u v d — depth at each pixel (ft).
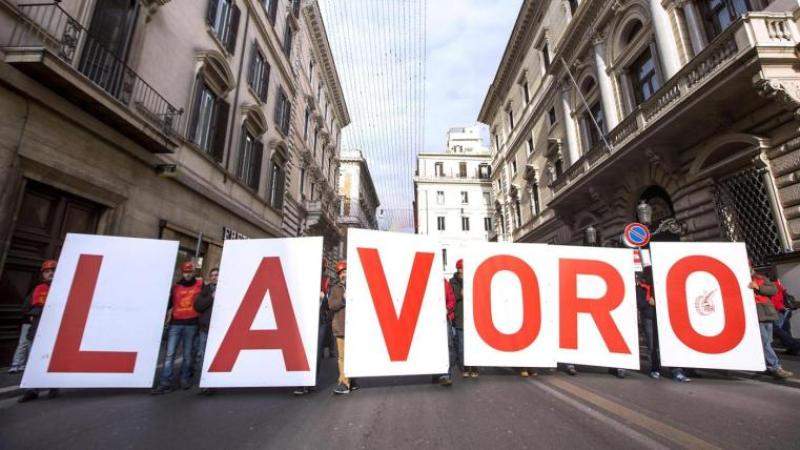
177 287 18.57
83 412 13.88
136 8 28.37
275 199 59.21
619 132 39.88
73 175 23.62
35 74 20.26
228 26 43.50
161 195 31.83
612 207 44.37
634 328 19.39
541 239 68.33
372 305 17.26
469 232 147.74
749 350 17.84
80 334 16.56
